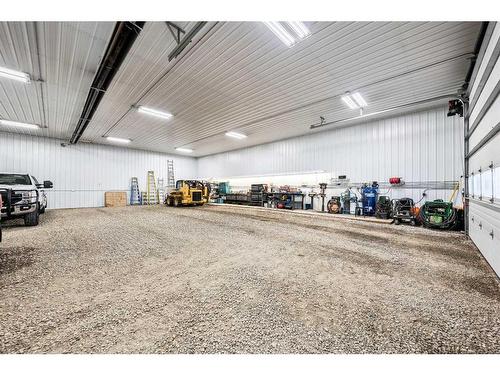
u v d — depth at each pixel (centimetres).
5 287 213
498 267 243
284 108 642
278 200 1014
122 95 550
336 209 795
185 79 470
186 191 1081
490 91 282
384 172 719
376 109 640
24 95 541
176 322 158
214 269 263
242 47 365
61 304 183
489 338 142
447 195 600
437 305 182
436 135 620
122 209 991
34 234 448
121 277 238
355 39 343
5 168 905
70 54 373
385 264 281
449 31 322
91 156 1130
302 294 201
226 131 902
